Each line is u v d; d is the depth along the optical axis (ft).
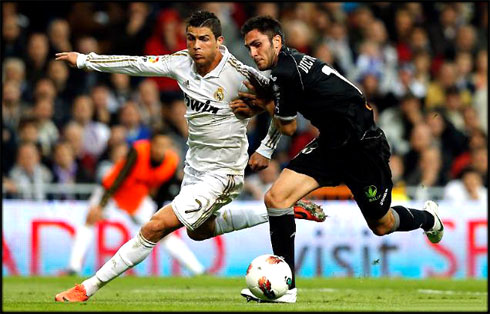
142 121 143.84
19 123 134.31
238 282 104.12
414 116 147.54
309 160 70.33
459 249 125.90
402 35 169.99
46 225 121.60
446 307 65.77
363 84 152.35
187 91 70.28
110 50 154.20
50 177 132.87
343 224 123.95
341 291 89.86
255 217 78.13
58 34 149.59
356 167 70.23
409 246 124.77
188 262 114.32
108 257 120.26
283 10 164.45
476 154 145.28
